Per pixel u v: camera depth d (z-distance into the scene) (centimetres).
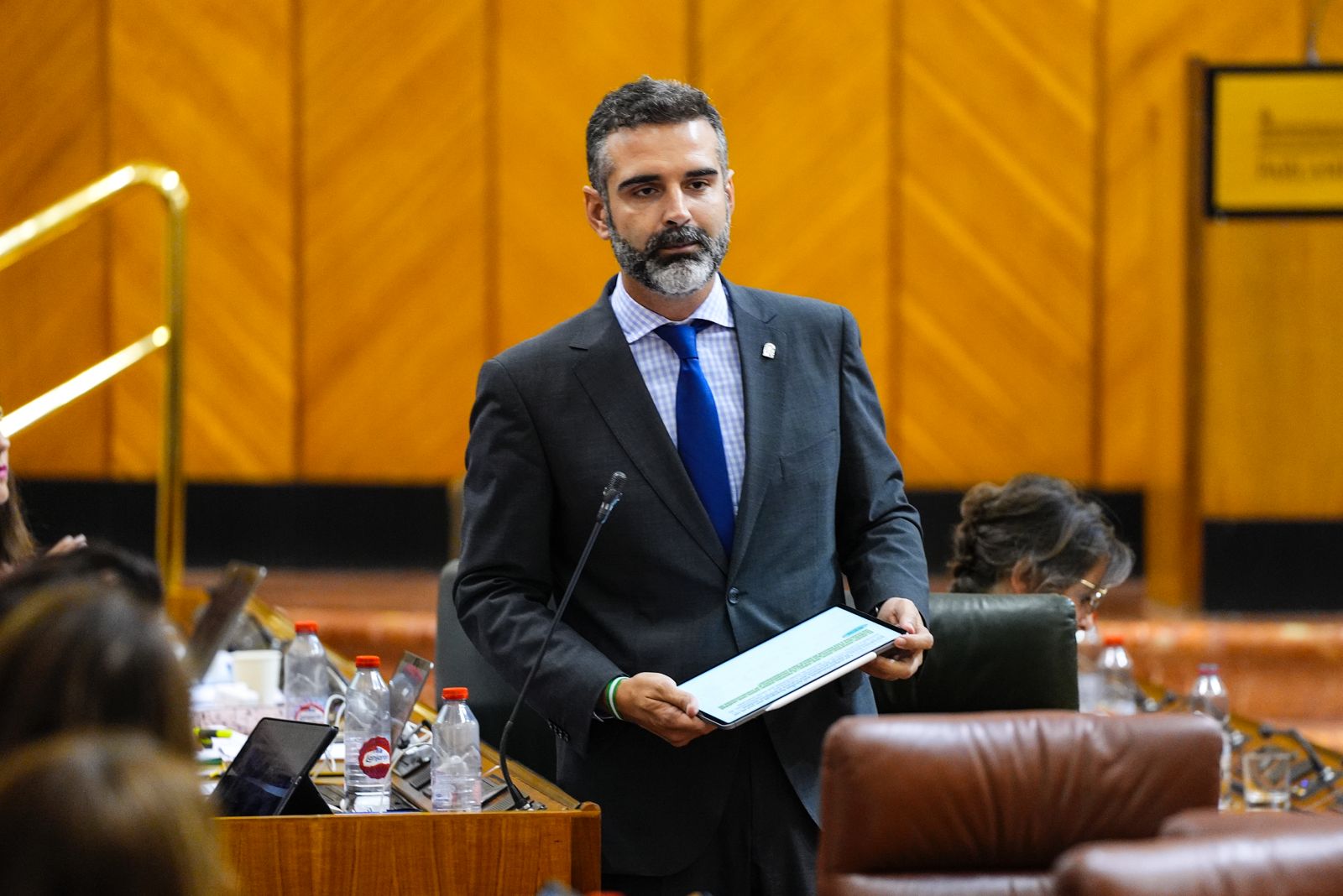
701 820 878
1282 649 2220
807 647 843
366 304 2906
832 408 930
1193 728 674
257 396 2914
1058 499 1182
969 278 2862
